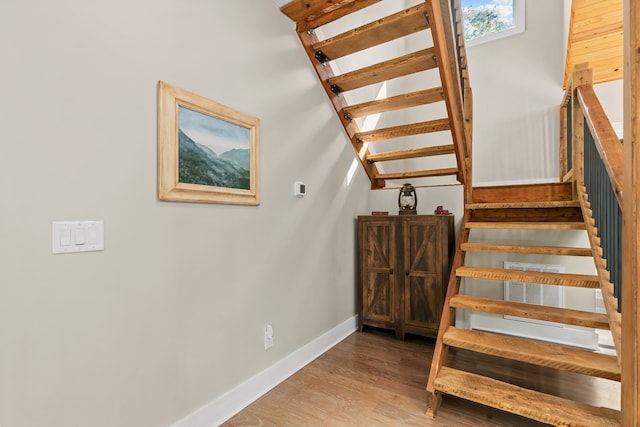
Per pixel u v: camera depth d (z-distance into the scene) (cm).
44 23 111
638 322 98
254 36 199
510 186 290
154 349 146
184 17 157
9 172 104
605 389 203
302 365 239
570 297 280
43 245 111
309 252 251
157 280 147
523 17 352
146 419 142
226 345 180
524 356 167
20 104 106
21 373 107
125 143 134
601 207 176
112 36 130
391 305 296
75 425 119
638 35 96
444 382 175
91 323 124
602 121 170
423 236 284
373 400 194
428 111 390
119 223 132
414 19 207
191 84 160
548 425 169
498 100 363
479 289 312
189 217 161
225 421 175
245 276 193
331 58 260
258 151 199
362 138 311
